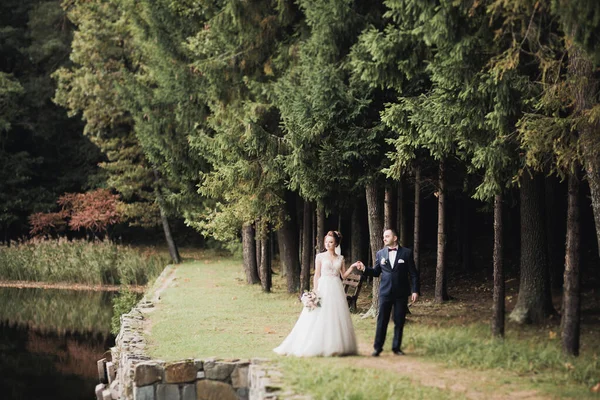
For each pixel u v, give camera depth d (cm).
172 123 2742
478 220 3456
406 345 1184
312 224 2797
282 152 1809
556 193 2114
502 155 1179
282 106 1733
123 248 3628
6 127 4481
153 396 1133
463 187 1795
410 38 1257
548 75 1113
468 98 1182
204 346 1327
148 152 2892
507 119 1176
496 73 1022
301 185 1645
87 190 5022
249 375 1112
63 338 2256
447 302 1755
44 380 1734
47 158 5028
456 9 1085
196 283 2695
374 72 1306
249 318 1698
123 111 3797
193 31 2461
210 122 2152
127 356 1259
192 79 2403
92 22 3756
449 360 1072
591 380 934
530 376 974
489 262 2544
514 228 2867
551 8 905
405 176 1747
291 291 2275
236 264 3638
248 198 1927
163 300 2133
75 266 3484
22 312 2734
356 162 1572
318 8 1609
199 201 2872
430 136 1254
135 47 3634
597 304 1559
